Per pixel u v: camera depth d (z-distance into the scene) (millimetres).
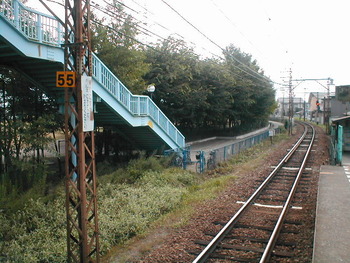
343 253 6035
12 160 11461
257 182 14039
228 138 37062
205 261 6742
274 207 10445
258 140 31953
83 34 5824
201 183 14570
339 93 30125
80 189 5770
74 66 5812
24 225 8156
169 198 11086
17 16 9047
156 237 8141
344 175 13812
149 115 16266
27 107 13984
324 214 8367
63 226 8242
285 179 14930
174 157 17281
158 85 23562
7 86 13297
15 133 11719
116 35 18125
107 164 16922
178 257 6898
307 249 7035
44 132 12805
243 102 36375
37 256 6785
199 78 28125
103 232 7812
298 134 44094
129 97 14547
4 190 9688
